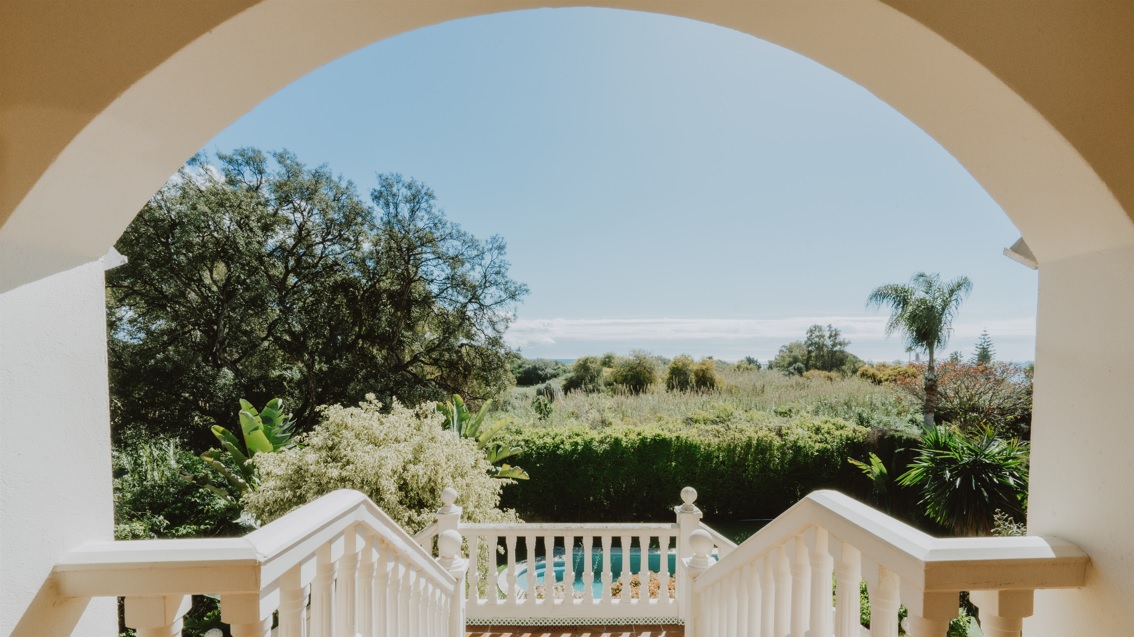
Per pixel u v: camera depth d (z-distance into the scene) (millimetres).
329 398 11914
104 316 1176
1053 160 1092
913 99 1269
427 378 12977
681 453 9352
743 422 10523
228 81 1107
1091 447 1097
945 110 1229
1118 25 1040
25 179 945
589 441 9242
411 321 12812
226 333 11242
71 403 1074
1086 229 1113
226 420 11078
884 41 1138
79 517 1077
